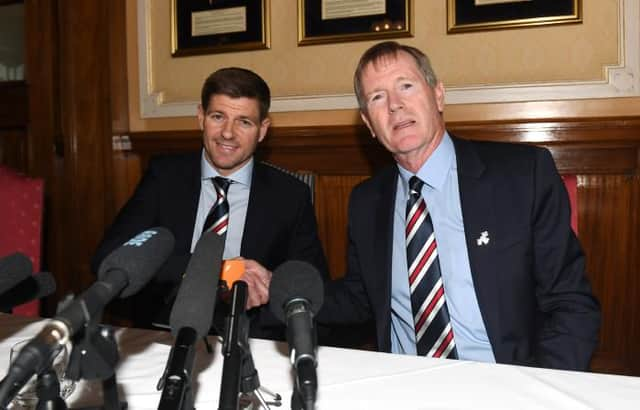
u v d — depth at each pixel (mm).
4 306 1189
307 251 2152
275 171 2217
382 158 2678
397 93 1672
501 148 1739
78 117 3156
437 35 2592
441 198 1691
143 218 2129
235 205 2137
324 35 2744
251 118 2078
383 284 1681
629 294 2424
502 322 1586
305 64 2795
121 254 811
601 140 2385
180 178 2166
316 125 2781
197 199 2133
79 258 3215
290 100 2805
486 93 2523
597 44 2412
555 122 2426
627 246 2418
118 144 3119
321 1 2736
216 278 907
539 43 2475
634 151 2381
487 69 2541
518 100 2492
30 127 3305
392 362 1236
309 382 746
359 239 1758
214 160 2088
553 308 1589
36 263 2205
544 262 1613
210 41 2941
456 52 2570
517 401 1045
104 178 3152
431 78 1729
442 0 2574
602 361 2471
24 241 2197
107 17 3068
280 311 894
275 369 1214
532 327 1620
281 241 2123
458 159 1711
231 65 2922
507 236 1611
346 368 1210
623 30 2363
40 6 3215
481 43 2539
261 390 1062
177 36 3006
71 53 3139
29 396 991
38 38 3234
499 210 1632
